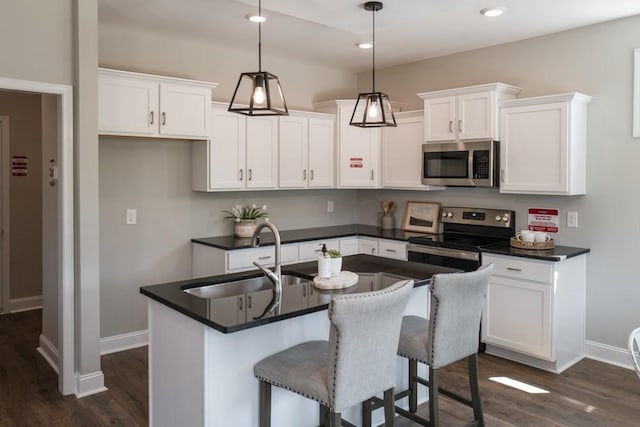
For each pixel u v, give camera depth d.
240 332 2.21
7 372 3.59
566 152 3.69
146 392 3.28
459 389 3.34
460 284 2.39
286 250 4.43
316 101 5.30
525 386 3.39
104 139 3.95
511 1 3.32
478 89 4.11
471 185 4.22
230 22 3.82
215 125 4.22
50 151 3.52
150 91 3.73
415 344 2.49
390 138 4.97
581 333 3.91
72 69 3.10
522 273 3.67
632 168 3.68
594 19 3.71
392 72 5.30
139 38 4.07
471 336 2.56
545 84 4.13
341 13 3.06
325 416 2.49
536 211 4.20
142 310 4.21
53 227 3.54
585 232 3.92
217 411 2.15
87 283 3.20
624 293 3.75
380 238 4.75
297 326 2.45
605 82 3.79
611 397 3.23
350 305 1.87
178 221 4.38
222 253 4.07
